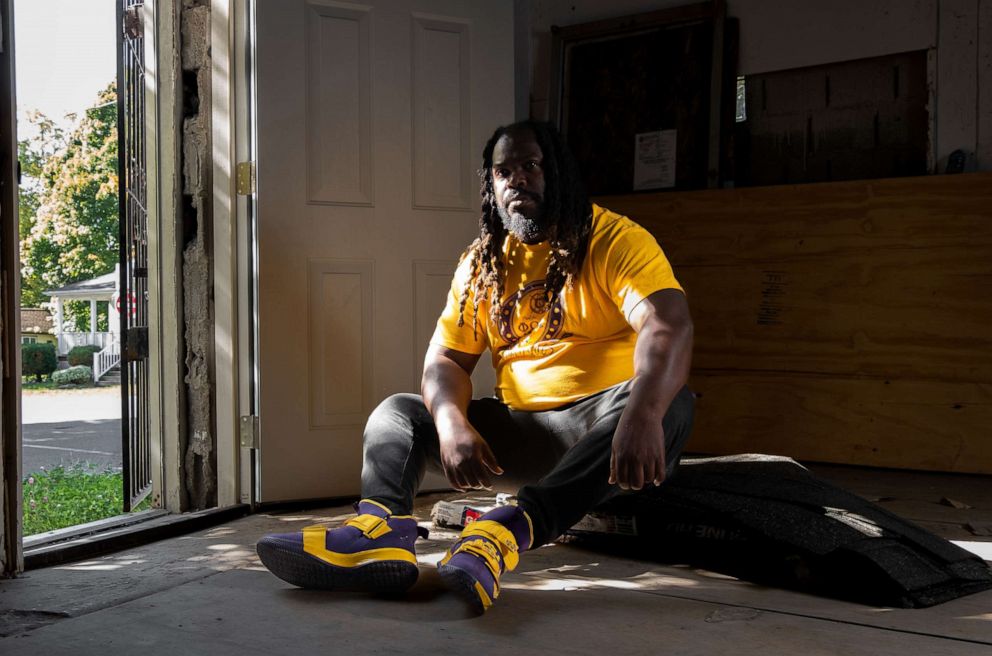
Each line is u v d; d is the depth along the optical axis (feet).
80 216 102.12
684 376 6.95
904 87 14.38
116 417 37.93
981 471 13.17
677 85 15.88
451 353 8.42
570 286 7.65
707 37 15.65
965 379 13.35
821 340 14.35
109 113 101.35
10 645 5.87
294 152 10.98
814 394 14.34
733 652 5.62
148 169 11.55
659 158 15.99
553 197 7.55
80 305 110.83
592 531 8.52
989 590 7.09
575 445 7.01
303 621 6.30
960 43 13.91
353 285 11.30
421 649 5.72
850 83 14.75
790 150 15.20
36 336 101.96
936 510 10.63
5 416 7.72
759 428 14.70
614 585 7.30
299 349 11.00
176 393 11.34
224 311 11.03
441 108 11.82
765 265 14.79
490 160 8.11
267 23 10.82
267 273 10.85
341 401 11.23
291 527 9.93
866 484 12.51
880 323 13.93
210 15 11.24
